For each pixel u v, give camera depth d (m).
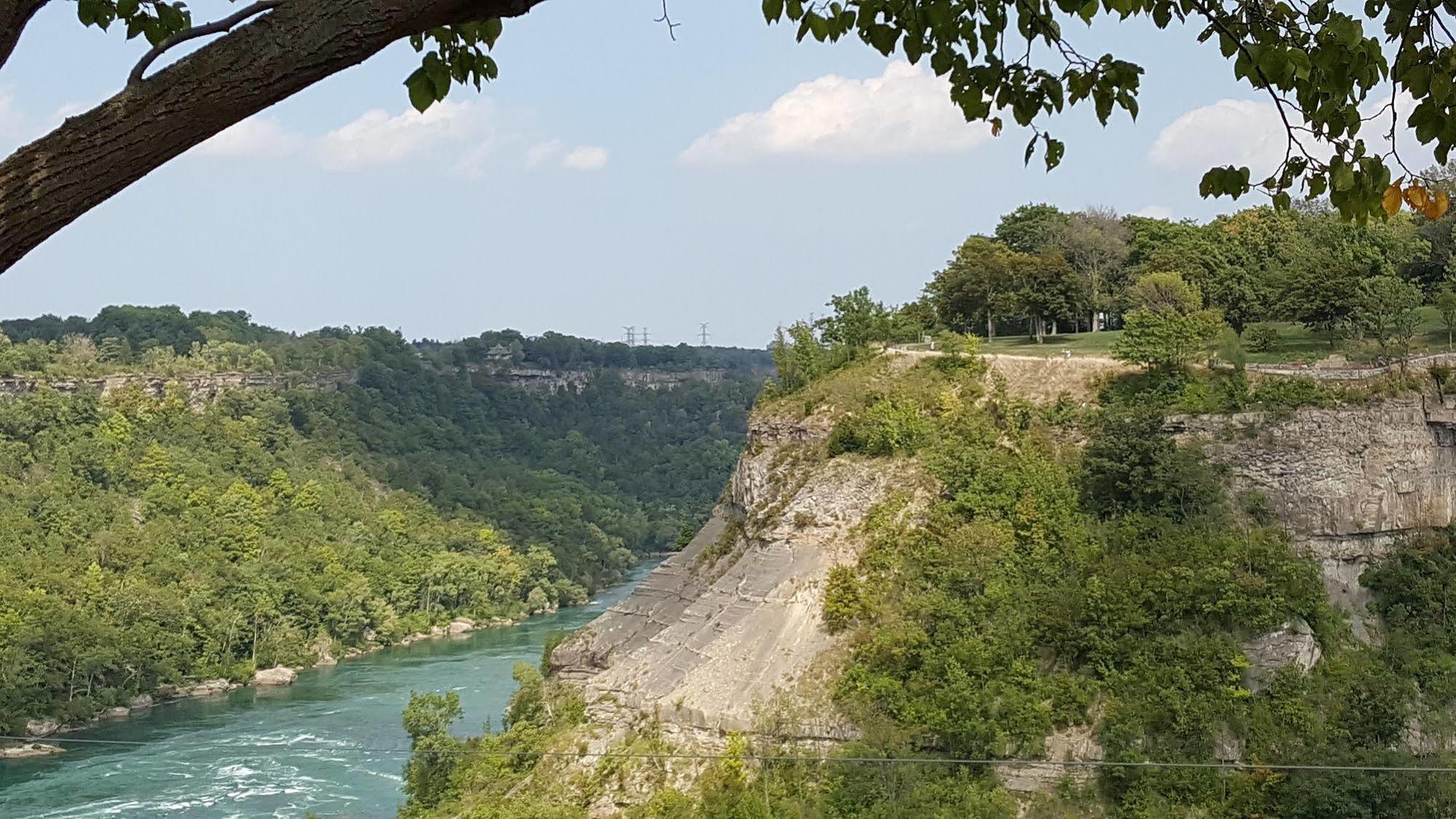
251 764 95.00
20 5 8.60
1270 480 78.25
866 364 95.56
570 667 88.88
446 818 69.00
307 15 8.95
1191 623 69.19
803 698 69.25
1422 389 81.19
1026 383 89.19
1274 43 14.07
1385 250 98.06
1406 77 13.22
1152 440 78.00
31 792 88.25
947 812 60.00
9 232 8.68
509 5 9.42
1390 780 59.38
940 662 67.69
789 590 76.94
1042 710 65.25
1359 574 77.69
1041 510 77.81
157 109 8.82
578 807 66.75
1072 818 60.78
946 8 13.51
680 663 76.50
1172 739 64.19
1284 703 65.56
